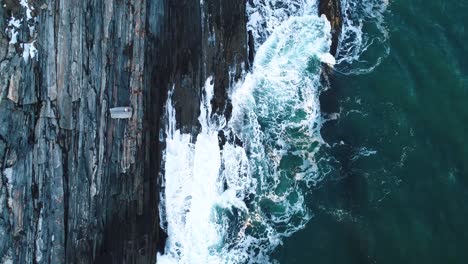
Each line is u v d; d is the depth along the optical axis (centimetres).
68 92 1634
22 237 1485
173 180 2148
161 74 2042
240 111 2462
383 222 2230
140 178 1936
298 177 2352
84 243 1688
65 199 1617
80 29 1670
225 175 2316
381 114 2534
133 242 1917
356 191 2316
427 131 2478
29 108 1527
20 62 1509
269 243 2194
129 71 1877
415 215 2245
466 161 2389
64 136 1620
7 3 1493
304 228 2230
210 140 2300
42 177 1551
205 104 2288
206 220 2191
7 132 1462
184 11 2134
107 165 1783
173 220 2131
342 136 2470
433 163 2383
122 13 1825
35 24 1550
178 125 2164
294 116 2502
